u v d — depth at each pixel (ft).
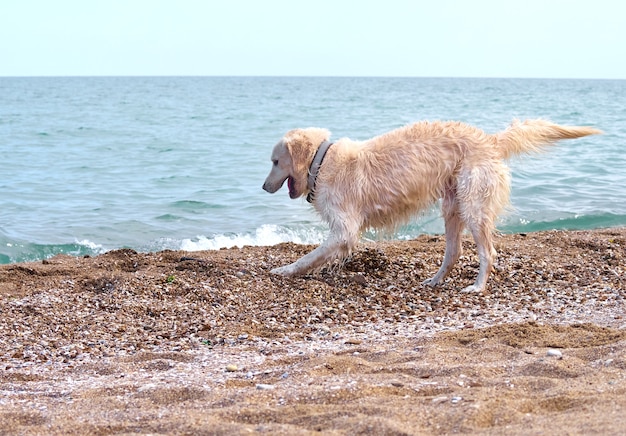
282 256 15.92
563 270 15.21
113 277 14.60
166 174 28.86
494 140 14.79
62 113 69.77
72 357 12.38
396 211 14.70
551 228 20.54
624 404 9.14
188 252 16.25
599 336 11.71
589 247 16.47
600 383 10.25
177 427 9.38
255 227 20.79
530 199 22.98
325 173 14.62
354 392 10.37
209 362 11.90
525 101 98.07
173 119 60.29
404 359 11.41
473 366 10.89
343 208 14.60
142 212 22.17
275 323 13.37
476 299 14.19
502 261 15.64
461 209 14.57
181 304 13.84
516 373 10.79
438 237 17.80
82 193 24.61
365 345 12.25
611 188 24.49
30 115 65.57
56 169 30.01
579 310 13.41
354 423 8.92
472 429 8.73
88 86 239.50
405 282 14.94
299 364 11.39
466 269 15.38
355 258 15.72
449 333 12.26
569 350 11.30
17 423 10.16
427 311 13.83
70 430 9.62
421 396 10.29
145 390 10.78
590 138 39.58
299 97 120.47
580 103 91.66
